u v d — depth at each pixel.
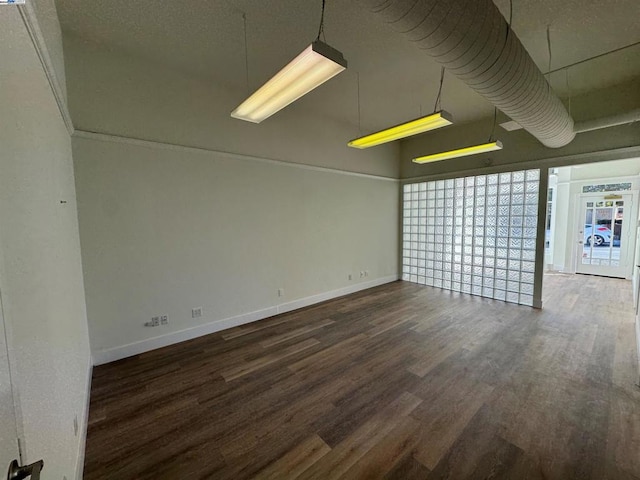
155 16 2.31
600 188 6.32
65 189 1.89
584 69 3.19
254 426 1.92
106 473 1.57
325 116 4.64
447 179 5.40
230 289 3.63
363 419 1.97
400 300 4.79
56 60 1.88
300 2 2.18
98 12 2.25
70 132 2.37
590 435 1.79
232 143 3.58
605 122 3.15
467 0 1.38
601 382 2.35
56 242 1.40
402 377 2.47
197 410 2.08
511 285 4.63
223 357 2.87
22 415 0.73
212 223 3.43
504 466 1.58
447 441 1.76
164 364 2.74
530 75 2.05
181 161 3.17
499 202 4.72
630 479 1.48
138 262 2.93
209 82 3.35
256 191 3.83
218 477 1.54
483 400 2.15
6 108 0.81
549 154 4.16
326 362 2.75
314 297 4.65
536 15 2.31
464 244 5.21
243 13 2.29
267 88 2.12
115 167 2.76
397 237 6.27
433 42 1.54
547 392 2.23
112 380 2.47
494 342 3.13
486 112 4.54
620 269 6.13
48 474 0.99
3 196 0.73
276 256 4.09
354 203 5.24
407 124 2.92
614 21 2.38
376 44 2.73
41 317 1.01
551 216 7.05
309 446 1.74
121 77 2.79
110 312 2.79
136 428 1.90
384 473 1.55
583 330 3.42
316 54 1.69
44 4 1.47
